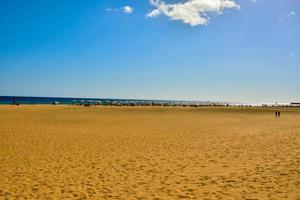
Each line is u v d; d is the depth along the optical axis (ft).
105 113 134.92
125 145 50.49
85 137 59.88
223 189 26.53
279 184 27.89
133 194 25.31
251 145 49.75
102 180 29.45
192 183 28.43
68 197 24.62
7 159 38.96
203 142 53.67
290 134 64.34
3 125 80.43
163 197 24.53
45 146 48.98
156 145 50.49
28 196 24.86
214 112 163.43
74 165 35.76
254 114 153.48
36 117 106.52
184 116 127.34
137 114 133.90
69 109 155.12
